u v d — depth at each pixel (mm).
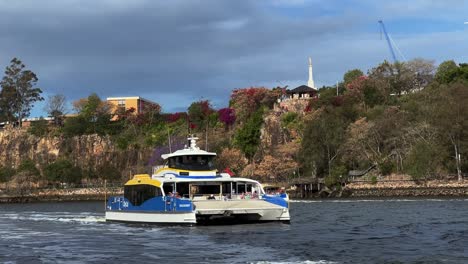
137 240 37062
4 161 182625
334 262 26094
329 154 128750
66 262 28250
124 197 52062
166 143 163875
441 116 114062
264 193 49219
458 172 111562
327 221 50094
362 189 121125
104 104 193875
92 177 171625
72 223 53844
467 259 26250
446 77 151500
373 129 127375
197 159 51344
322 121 129875
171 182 47562
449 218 49906
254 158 148125
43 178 166875
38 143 183750
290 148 137250
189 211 44094
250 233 39469
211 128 170000
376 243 32750
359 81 156875
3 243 36969
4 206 125125
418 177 114625
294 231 40469
